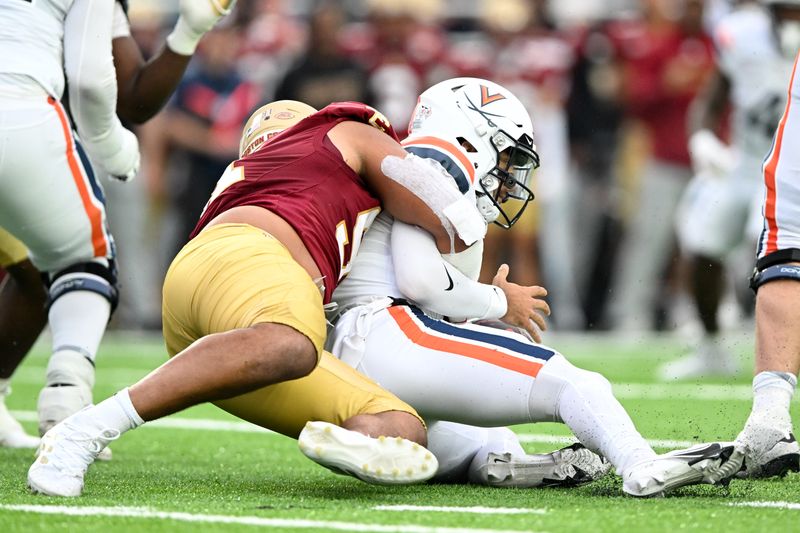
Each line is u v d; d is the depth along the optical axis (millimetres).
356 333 10836
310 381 10281
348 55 30656
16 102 12219
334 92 30312
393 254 11094
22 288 13836
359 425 9961
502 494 10492
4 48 12320
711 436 15055
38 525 8586
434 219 10805
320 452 9484
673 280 33281
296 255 10453
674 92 31547
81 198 12820
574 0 36938
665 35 31547
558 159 32344
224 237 10383
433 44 31156
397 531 8391
